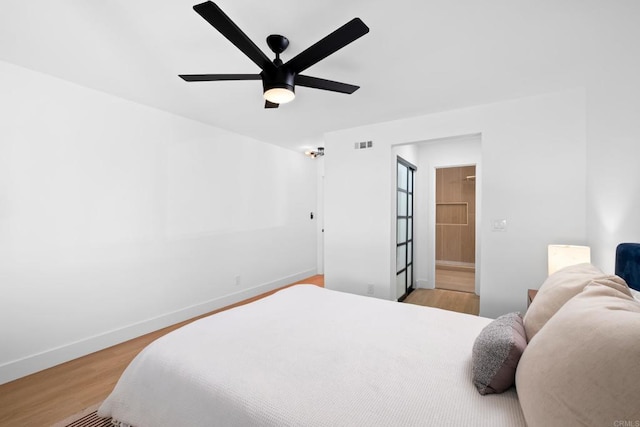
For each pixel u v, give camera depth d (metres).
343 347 1.44
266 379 1.17
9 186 2.17
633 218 2.10
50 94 2.35
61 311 2.42
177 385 1.22
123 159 2.82
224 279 3.86
